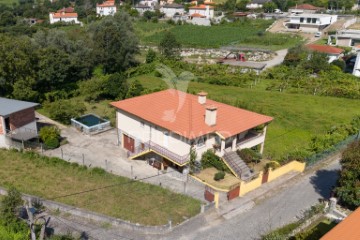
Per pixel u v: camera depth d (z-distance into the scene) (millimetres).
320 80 59281
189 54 85250
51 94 51375
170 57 77375
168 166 31750
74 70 60406
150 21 132625
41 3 172000
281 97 52812
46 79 52375
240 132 30625
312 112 46906
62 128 41219
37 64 50531
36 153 33406
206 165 30812
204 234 23109
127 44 68188
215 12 148375
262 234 23281
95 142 37500
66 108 43312
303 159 32375
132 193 27531
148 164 32938
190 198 27000
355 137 38062
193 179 29297
